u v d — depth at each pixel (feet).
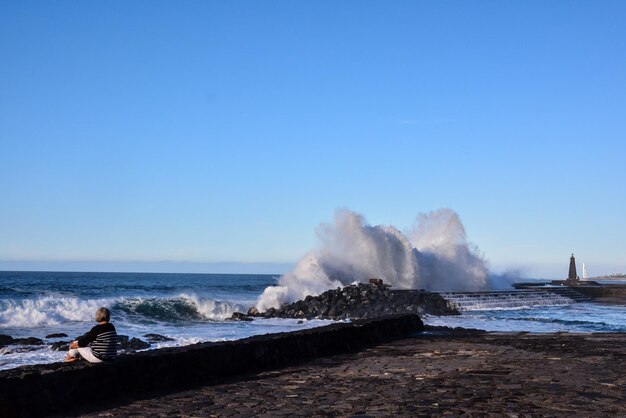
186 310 100.83
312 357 41.14
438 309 109.29
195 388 29.19
